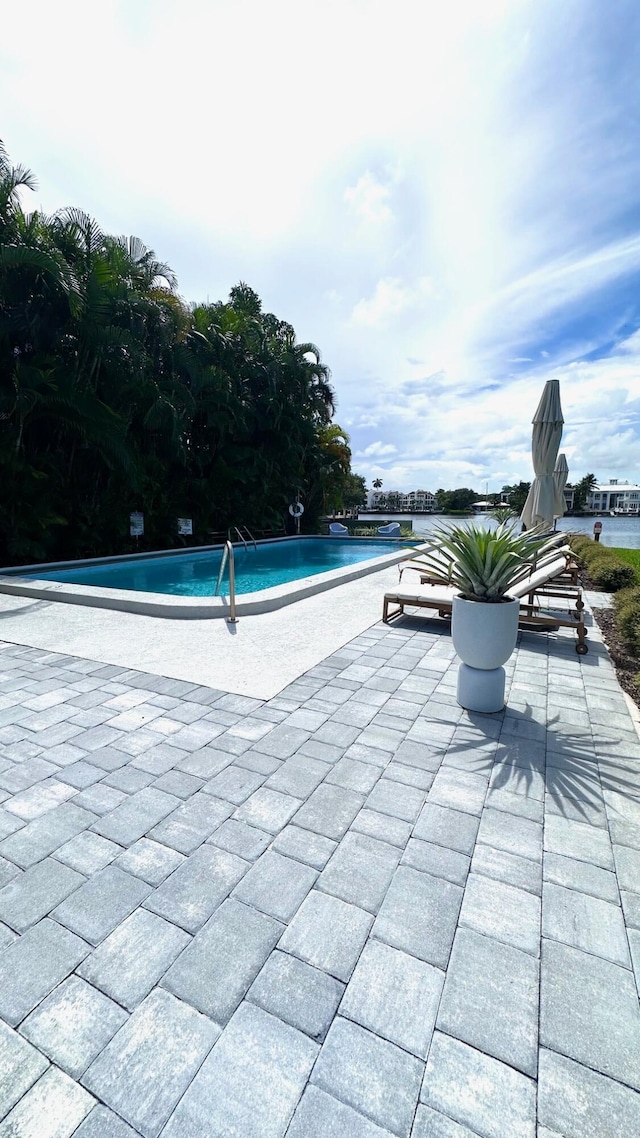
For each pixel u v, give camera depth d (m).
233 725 3.05
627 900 1.80
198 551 13.66
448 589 5.51
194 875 1.89
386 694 3.53
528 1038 1.35
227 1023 1.38
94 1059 1.29
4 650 4.50
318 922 1.70
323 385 20.48
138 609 5.91
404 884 1.86
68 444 11.27
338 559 14.32
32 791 2.39
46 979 1.50
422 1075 1.26
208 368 14.24
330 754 2.73
